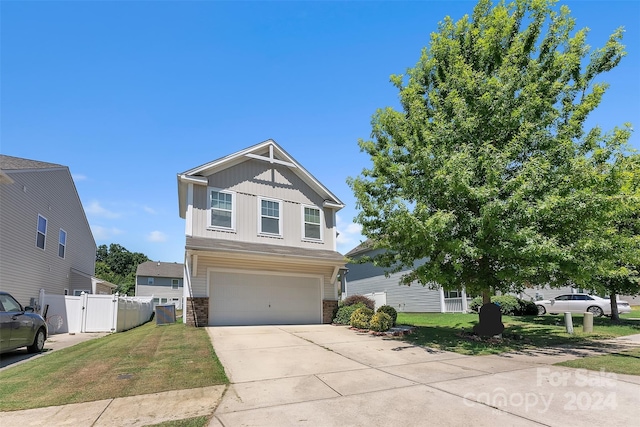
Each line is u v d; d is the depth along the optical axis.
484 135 9.98
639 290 15.58
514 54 10.14
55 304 15.91
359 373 6.85
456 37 11.34
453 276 10.05
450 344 10.18
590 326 12.86
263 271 15.65
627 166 8.46
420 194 10.07
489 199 8.91
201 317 14.11
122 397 5.36
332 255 16.70
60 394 5.50
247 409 4.86
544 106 9.72
